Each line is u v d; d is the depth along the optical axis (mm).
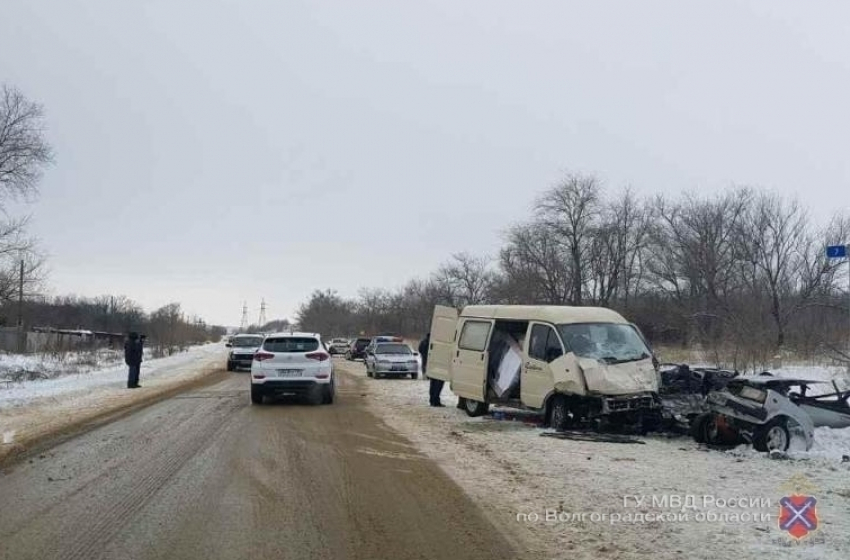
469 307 17125
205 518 7355
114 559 6098
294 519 7336
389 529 7020
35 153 40906
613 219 53781
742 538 6777
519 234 55938
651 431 13344
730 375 13633
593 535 6875
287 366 18203
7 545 6461
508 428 14133
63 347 46938
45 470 9773
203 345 112312
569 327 14164
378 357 30531
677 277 49094
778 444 11188
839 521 7320
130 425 14406
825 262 43312
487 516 7523
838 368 21938
